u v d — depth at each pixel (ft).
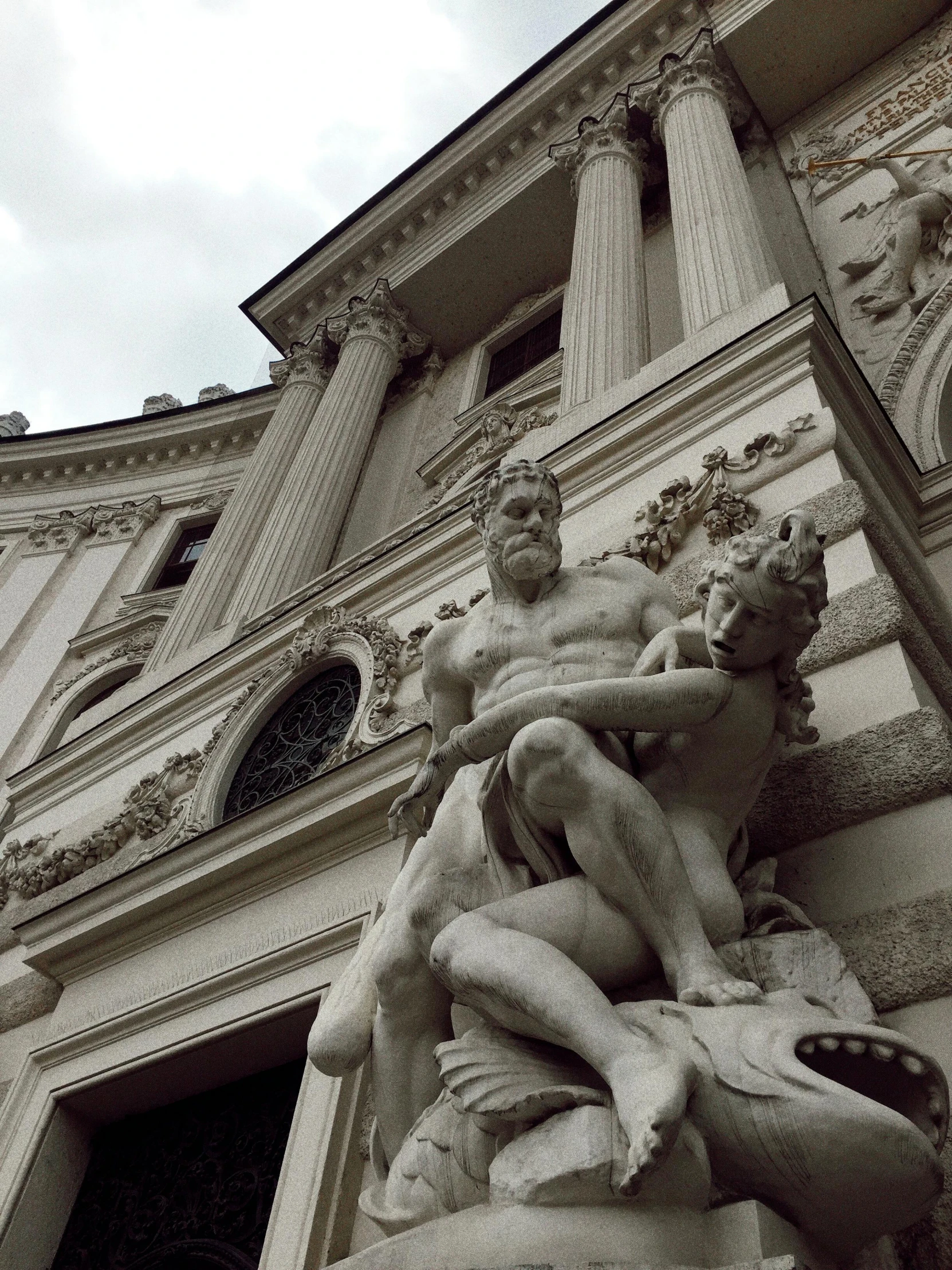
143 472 68.69
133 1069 19.89
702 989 8.71
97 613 59.77
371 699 23.20
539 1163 7.82
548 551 13.02
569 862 10.26
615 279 34.37
